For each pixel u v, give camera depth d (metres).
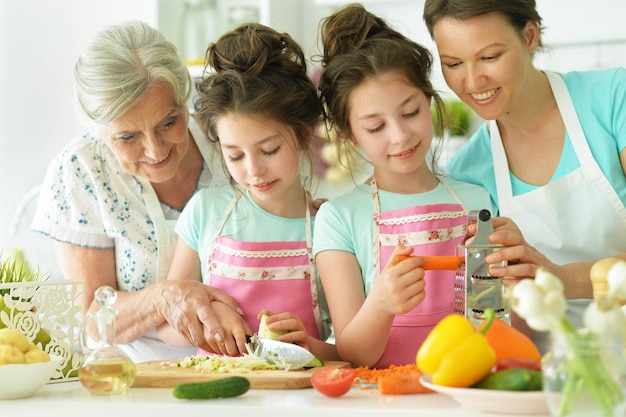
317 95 1.85
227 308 1.75
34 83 3.59
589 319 0.98
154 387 1.40
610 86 1.87
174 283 1.81
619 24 3.13
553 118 1.88
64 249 2.11
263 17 3.29
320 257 1.75
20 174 3.62
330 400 1.23
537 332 1.58
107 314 1.34
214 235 1.90
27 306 1.50
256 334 1.62
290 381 1.36
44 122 3.59
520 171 1.91
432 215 1.72
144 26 1.90
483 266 1.37
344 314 1.67
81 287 1.61
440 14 1.69
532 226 1.88
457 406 1.15
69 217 2.09
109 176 2.09
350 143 1.96
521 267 1.40
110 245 2.11
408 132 1.63
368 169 2.66
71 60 3.54
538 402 1.06
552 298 0.98
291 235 1.87
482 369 1.12
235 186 1.95
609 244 1.85
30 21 3.57
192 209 1.95
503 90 1.69
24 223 3.29
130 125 1.79
